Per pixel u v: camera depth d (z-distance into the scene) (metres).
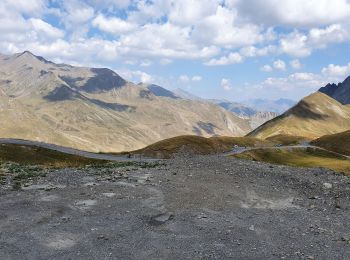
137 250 20.19
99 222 23.98
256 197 31.47
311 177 38.91
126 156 132.88
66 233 22.08
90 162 111.75
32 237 21.33
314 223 25.58
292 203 30.48
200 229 23.44
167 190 31.84
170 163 46.41
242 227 24.08
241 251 20.42
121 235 22.06
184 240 21.66
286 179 37.97
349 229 24.72
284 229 24.06
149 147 156.00
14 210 25.53
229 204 28.98
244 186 34.66
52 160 108.75
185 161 47.66
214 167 42.69
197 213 26.39
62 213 25.39
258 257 19.73
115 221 24.25
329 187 35.38
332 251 20.77
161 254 19.80
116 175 37.50
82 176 36.97
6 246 20.09
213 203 28.95
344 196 33.09
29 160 105.12
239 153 166.75
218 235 22.55
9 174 38.22
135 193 30.61
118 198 29.09
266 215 26.91
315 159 179.38
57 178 35.84
